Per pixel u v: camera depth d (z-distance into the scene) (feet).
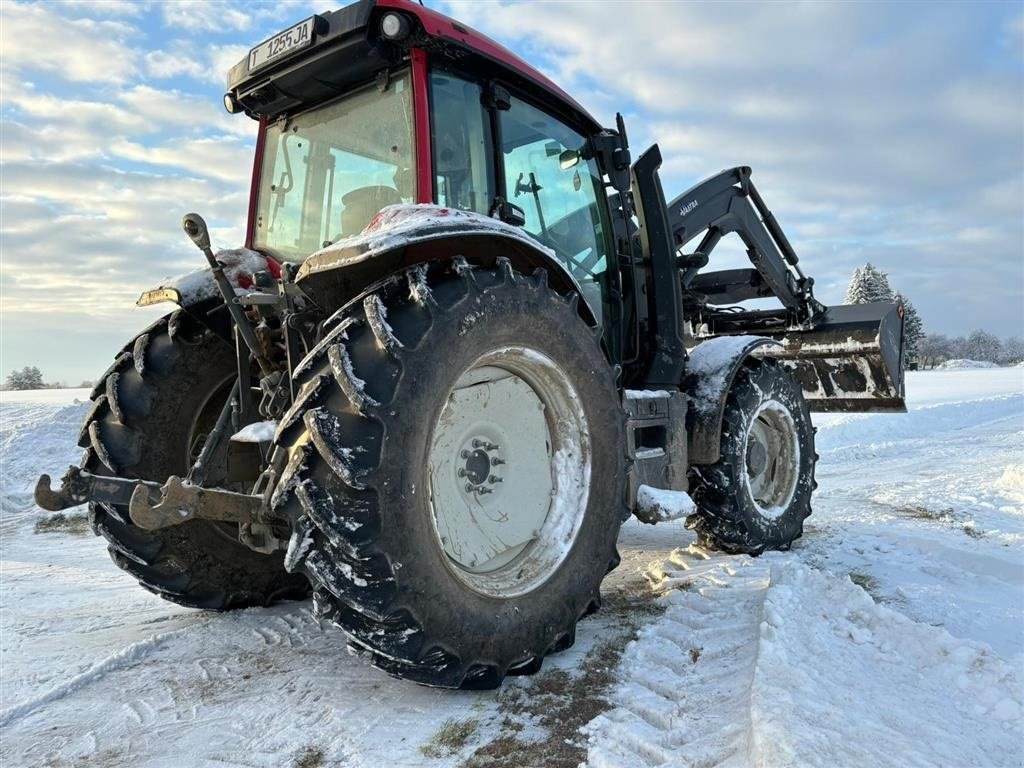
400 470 6.72
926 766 5.39
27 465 24.59
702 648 8.45
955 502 17.84
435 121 9.18
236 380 10.19
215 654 9.23
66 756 6.77
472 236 7.84
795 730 5.64
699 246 16.10
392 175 9.32
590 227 12.25
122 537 9.88
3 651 9.56
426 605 6.86
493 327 7.73
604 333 12.37
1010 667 7.11
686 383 13.29
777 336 17.92
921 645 7.80
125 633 10.25
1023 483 19.33
